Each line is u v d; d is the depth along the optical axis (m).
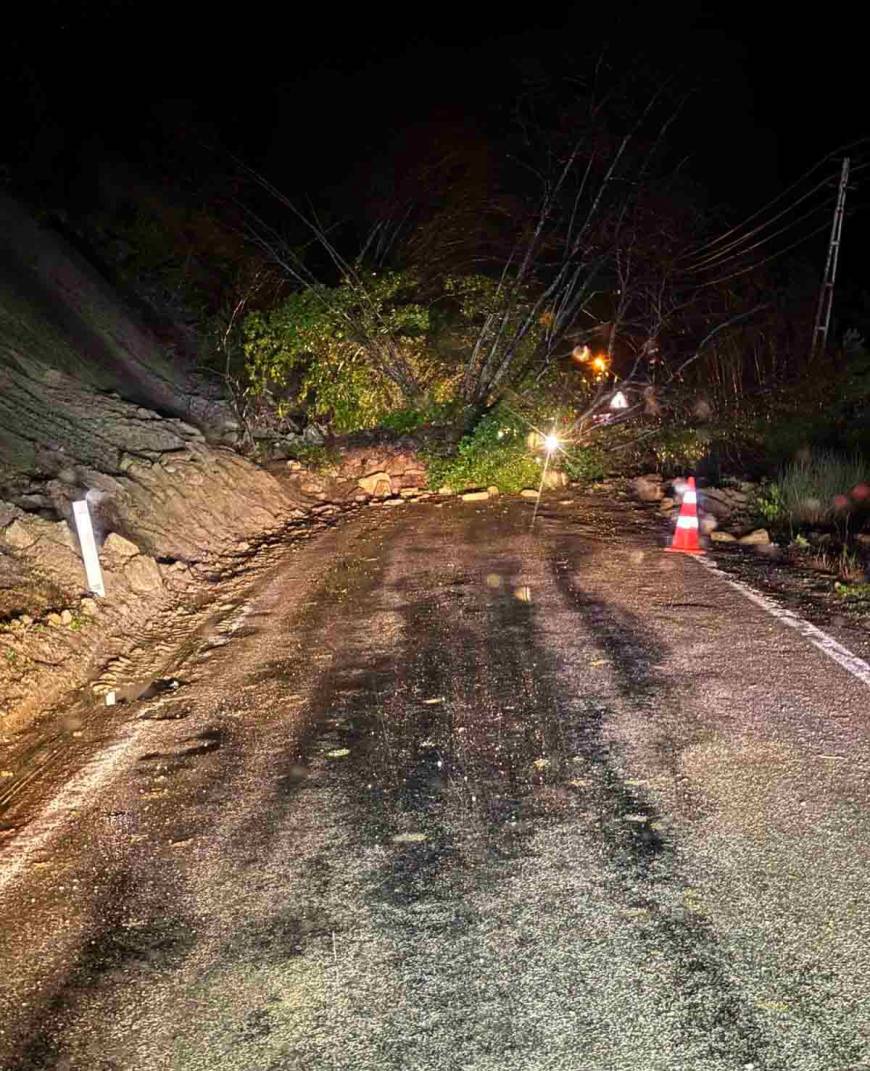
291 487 16.34
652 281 18.84
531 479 16.44
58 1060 3.61
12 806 5.73
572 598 9.29
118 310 20.16
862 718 6.19
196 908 4.52
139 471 12.63
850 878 4.42
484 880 4.56
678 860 4.63
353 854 4.88
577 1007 3.70
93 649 8.38
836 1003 3.64
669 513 13.64
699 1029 3.55
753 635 7.95
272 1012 3.78
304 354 18.98
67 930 4.43
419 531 13.08
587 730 6.19
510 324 18.77
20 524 9.45
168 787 5.80
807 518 12.81
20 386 13.37
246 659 8.09
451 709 6.68
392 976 3.94
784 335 22.50
